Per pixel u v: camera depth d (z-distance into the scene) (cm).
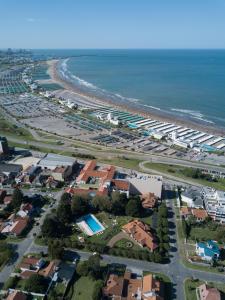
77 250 11981
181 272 11188
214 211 14500
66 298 9825
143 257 11625
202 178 18825
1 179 16975
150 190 16225
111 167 18175
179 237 13138
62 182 17112
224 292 10394
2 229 12962
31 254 11681
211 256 11681
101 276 10712
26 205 14388
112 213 14512
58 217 13475
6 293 9856
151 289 9875
